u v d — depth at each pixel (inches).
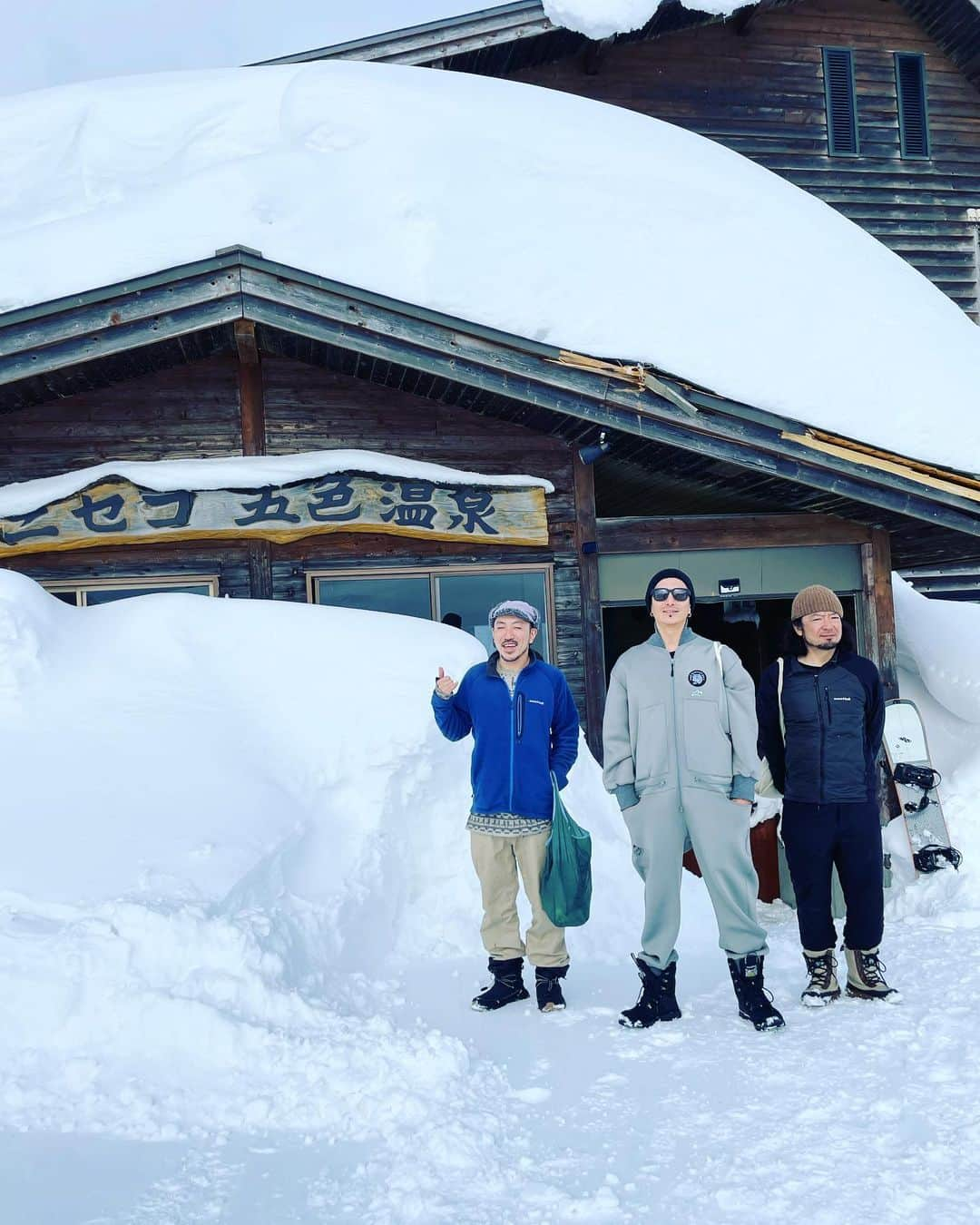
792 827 162.9
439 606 312.3
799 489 314.7
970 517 307.7
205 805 173.9
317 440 312.7
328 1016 137.8
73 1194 97.7
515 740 158.2
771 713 167.8
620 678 157.0
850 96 519.5
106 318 267.9
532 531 309.3
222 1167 103.7
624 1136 108.0
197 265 270.5
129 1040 128.0
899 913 251.3
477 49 479.8
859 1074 123.3
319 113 409.4
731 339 337.7
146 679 210.5
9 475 297.7
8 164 399.2
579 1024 147.5
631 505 469.7
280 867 167.3
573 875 151.5
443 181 379.9
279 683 214.1
